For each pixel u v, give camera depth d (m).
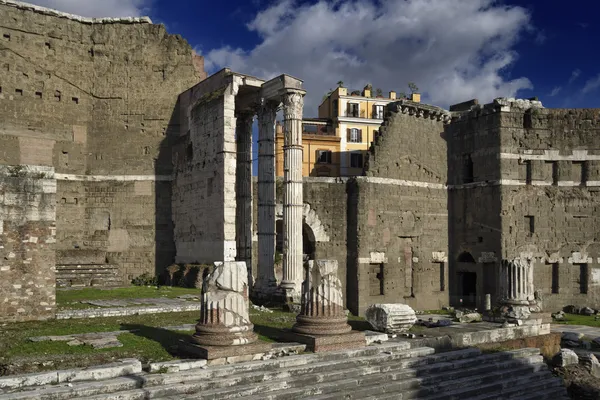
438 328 24.36
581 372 23.78
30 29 39.12
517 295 26.36
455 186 45.44
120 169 41.12
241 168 36.28
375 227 40.50
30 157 38.69
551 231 43.38
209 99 35.44
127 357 16.42
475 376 20.12
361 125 71.44
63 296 30.69
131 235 40.72
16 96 38.38
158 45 42.09
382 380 17.92
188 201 38.31
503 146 42.78
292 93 31.42
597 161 43.78
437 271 44.53
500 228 42.25
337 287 19.59
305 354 17.97
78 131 40.69
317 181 39.72
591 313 42.03
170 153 41.62
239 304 17.27
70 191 40.00
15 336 18.83
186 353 17.05
